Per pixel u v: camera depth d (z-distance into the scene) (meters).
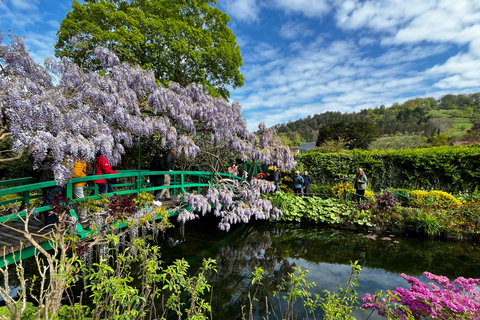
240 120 5.96
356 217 6.98
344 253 5.32
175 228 6.45
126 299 2.01
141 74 4.51
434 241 6.02
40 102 2.69
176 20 9.99
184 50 9.76
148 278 2.11
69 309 2.17
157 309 3.09
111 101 3.73
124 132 4.25
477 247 5.63
